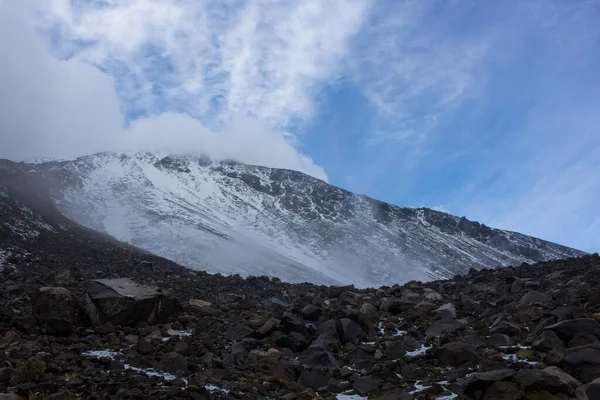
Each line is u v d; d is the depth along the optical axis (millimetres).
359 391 11164
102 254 49344
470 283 25047
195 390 10031
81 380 10289
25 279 27641
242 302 23438
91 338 15039
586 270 22438
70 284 26531
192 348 14312
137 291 18312
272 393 10945
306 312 17500
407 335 15391
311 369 12375
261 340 15805
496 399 9148
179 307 19766
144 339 15578
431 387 10453
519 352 11992
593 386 8703
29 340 14562
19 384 9836
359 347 14242
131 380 10602
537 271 25406
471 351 12234
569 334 11875
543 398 8820
